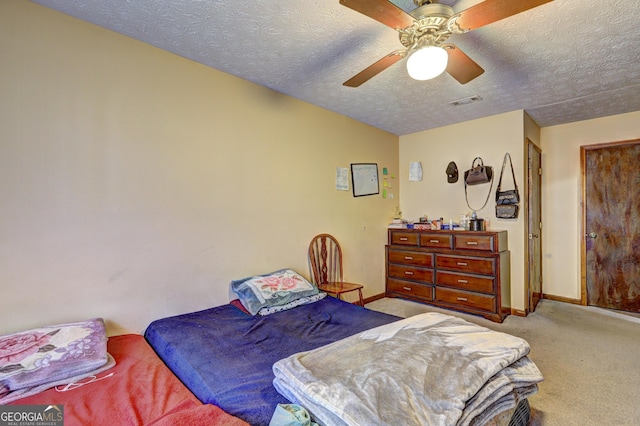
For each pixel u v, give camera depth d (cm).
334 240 356
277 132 307
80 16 200
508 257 352
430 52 156
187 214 249
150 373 161
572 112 355
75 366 155
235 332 207
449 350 149
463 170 393
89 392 141
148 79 230
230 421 110
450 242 366
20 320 185
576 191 396
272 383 144
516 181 349
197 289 254
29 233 187
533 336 294
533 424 175
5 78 180
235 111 276
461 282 355
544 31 195
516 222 350
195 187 253
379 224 424
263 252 296
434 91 295
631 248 362
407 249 405
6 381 139
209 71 261
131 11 192
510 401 141
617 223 370
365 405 108
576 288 397
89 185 207
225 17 194
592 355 255
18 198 184
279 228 309
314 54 237
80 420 121
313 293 281
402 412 107
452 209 405
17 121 183
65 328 183
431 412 110
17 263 183
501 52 220
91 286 208
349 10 185
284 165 313
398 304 394
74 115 201
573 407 190
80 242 204
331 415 111
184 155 247
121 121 219
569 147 400
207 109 260
